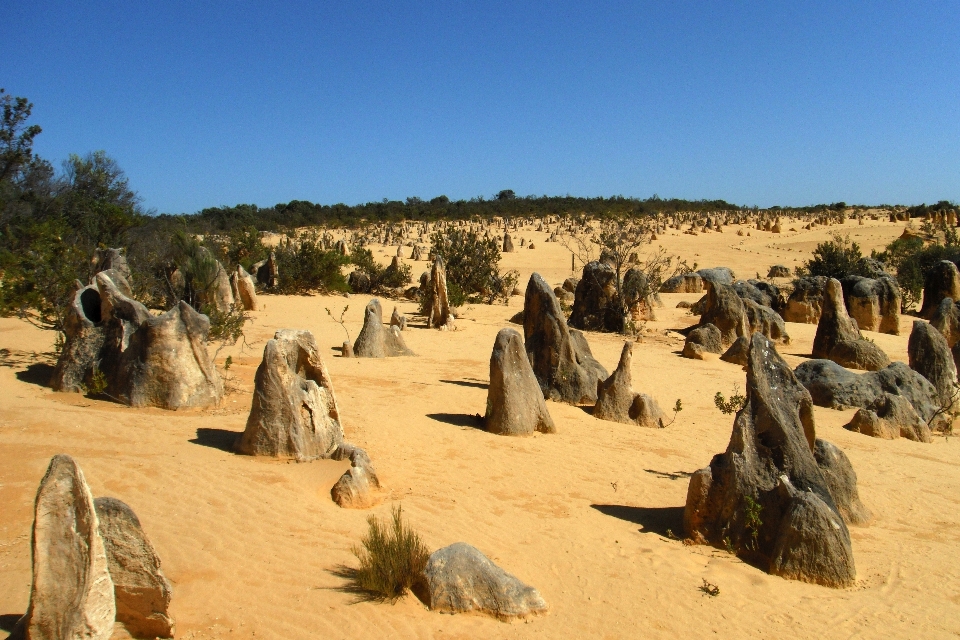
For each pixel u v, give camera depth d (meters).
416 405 11.96
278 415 8.29
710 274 29.38
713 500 7.21
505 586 5.44
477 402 12.54
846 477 8.38
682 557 6.77
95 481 7.17
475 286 32.38
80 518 4.21
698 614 5.68
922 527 8.34
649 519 7.78
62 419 9.24
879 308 26.36
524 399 10.72
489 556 6.40
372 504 7.40
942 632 5.70
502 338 10.73
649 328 24.73
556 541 6.95
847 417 13.73
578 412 12.55
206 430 9.38
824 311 19.66
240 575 5.60
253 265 32.44
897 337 25.06
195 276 20.28
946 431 13.75
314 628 4.94
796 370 15.62
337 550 6.20
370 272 33.41
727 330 21.53
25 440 8.27
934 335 15.23
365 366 15.43
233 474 7.69
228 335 16.41
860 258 38.00
